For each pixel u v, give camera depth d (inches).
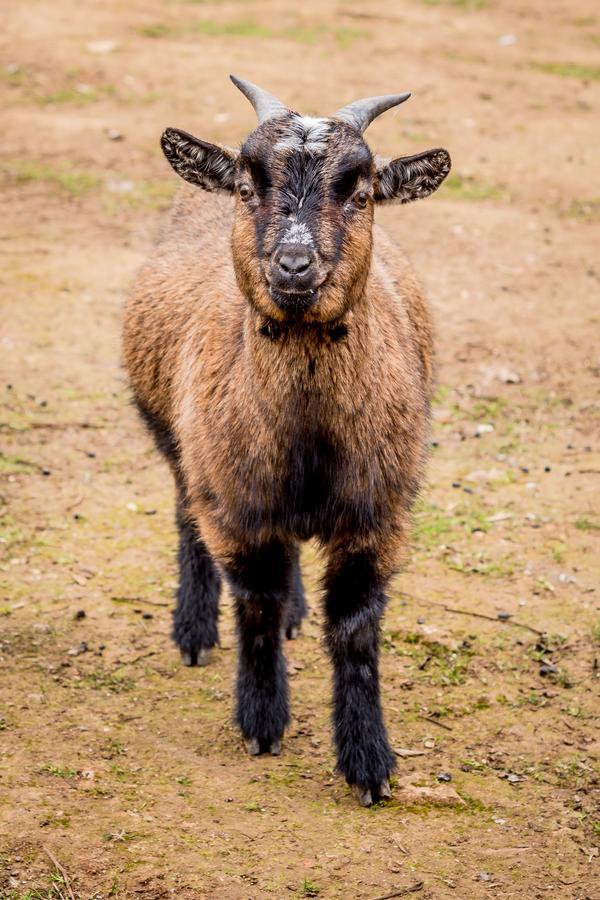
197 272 259.1
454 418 377.4
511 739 237.1
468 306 454.0
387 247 268.1
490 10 868.0
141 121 617.0
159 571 297.9
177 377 252.1
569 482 339.9
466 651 266.4
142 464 347.6
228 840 201.6
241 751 232.5
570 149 621.9
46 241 490.3
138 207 526.3
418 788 219.6
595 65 763.4
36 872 189.9
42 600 280.7
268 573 224.2
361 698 220.5
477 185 571.8
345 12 835.4
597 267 491.8
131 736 233.6
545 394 393.4
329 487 213.0
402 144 599.8
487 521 320.2
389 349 220.5
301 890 189.5
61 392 380.2
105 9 797.2
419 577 296.4
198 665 263.6
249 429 211.5
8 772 215.8
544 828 210.1
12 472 335.3
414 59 741.9
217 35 765.9
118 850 196.2
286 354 201.8
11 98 639.1
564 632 272.4
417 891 191.2
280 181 197.5
